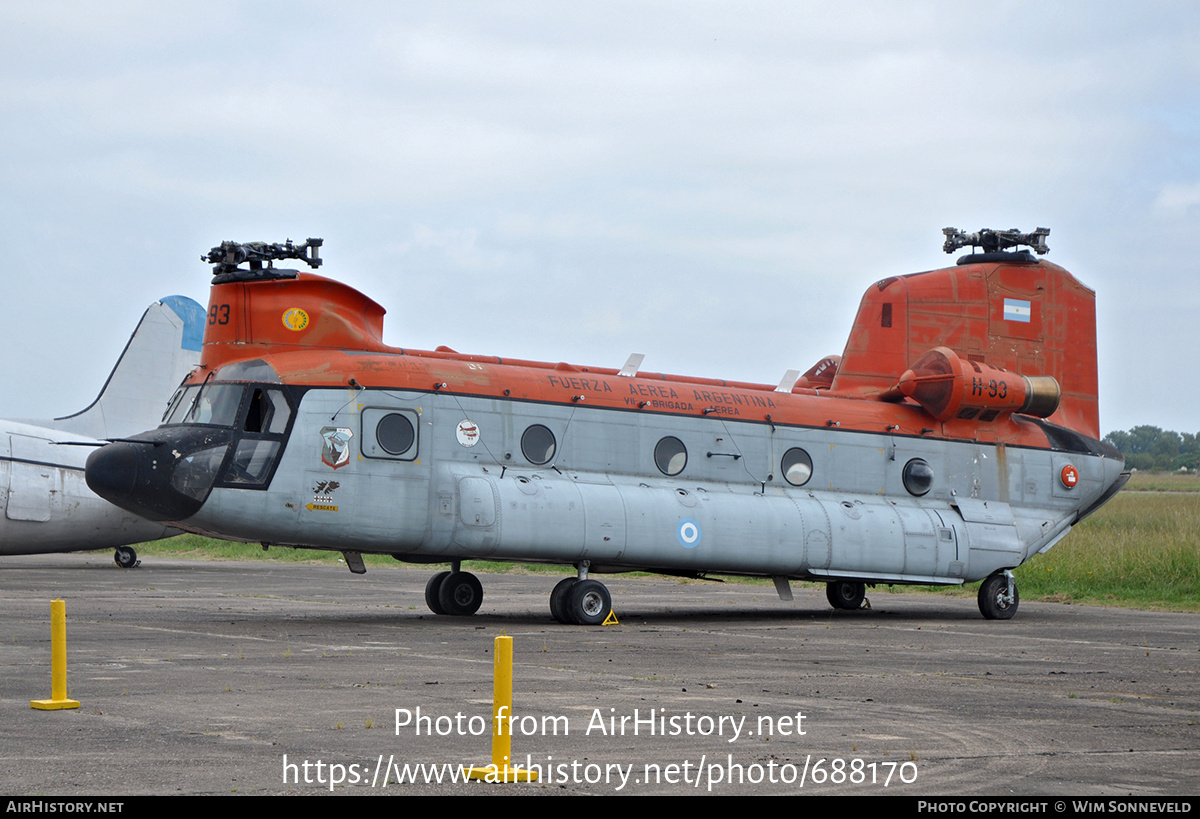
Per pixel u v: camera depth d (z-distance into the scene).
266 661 19.17
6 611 28.16
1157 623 29.55
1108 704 16.19
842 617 30.75
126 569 49.06
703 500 28.20
